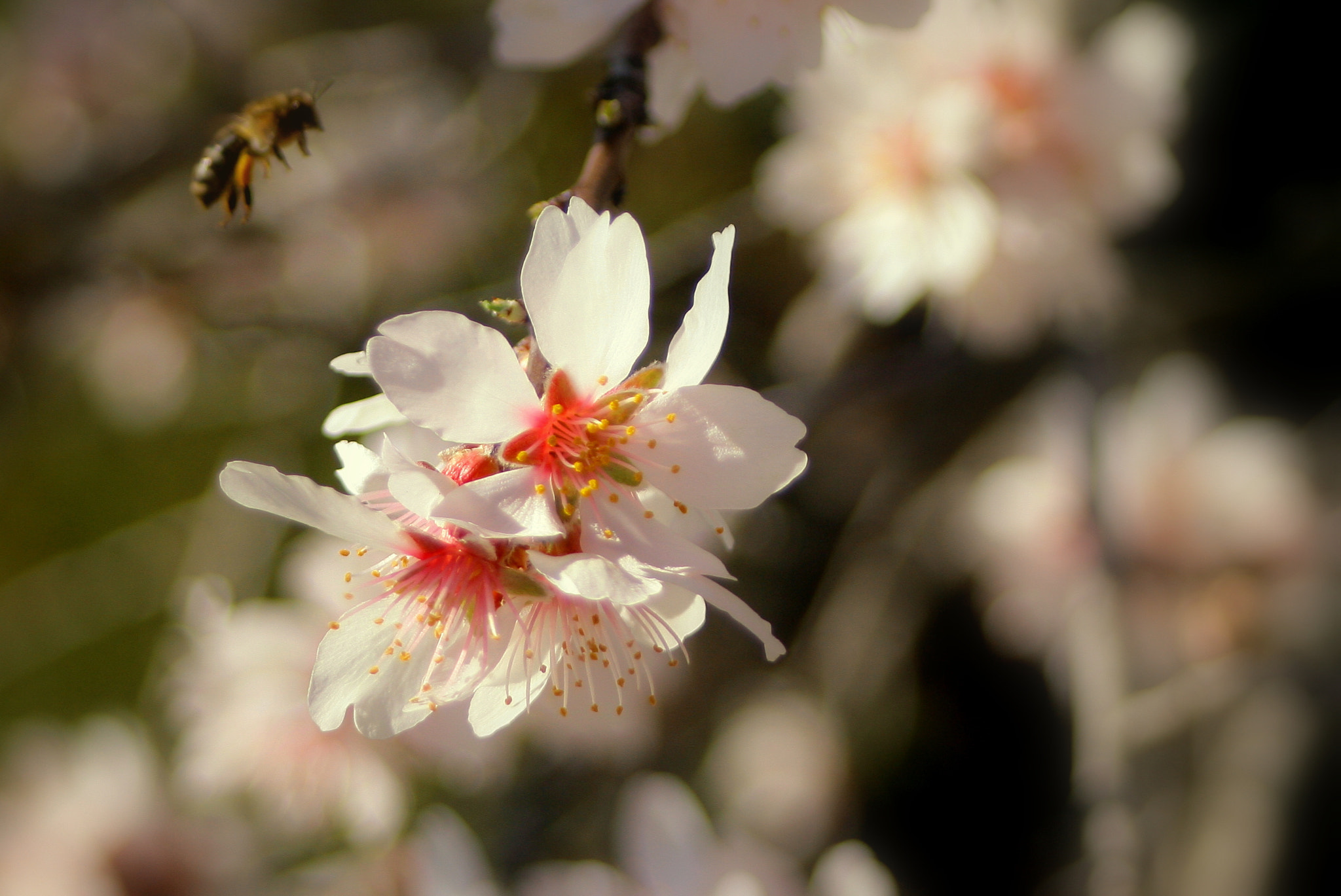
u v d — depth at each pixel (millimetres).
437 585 401
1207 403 608
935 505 688
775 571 771
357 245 843
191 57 982
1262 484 582
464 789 613
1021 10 518
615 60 414
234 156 440
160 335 892
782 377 715
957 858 724
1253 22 625
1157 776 596
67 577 1037
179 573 907
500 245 854
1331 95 616
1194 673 583
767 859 492
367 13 969
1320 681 588
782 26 423
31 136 989
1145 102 509
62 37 985
